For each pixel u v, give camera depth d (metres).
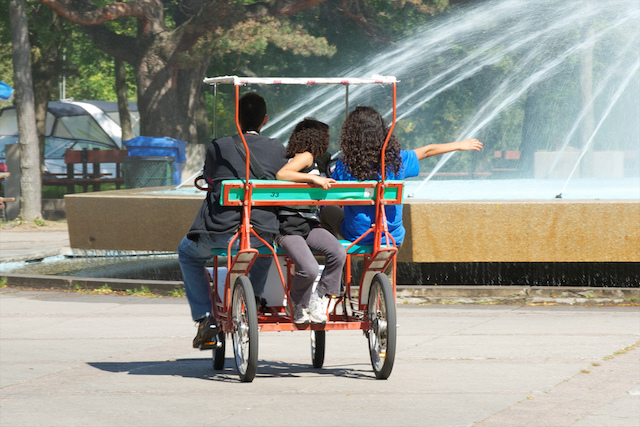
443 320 17.70
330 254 11.86
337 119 76.06
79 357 14.52
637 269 21.03
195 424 10.21
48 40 64.19
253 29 57.16
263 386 12.14
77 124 81.56
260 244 12.01
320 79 11.91
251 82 11.81
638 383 12.09
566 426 9.98
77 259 30.06
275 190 11.77
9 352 14.95
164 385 12.32
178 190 28.97
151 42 60.22
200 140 80.94
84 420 10.47
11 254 30.11
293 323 12.05
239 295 12.13
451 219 19.39
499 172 73.31
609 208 19.09
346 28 74.69
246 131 12.33
